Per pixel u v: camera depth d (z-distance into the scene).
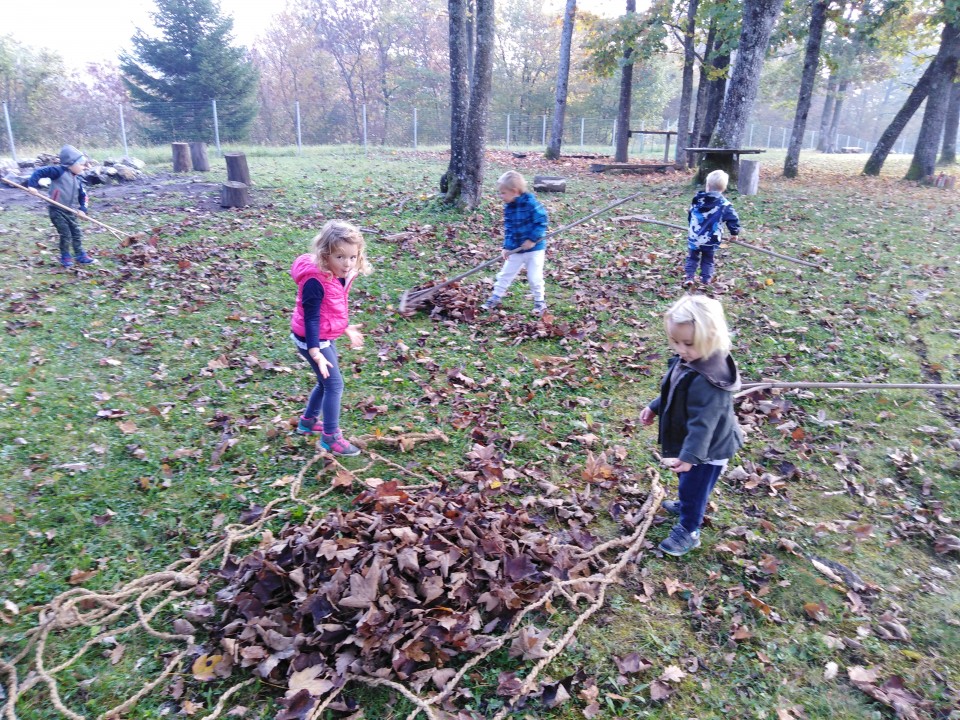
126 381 5.37
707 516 3.91
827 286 7.98
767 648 2.99
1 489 3.92
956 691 2.78
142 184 14.56
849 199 14.43
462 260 8.96
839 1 18.44
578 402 5.20
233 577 3.28
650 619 3.14
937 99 18.78
